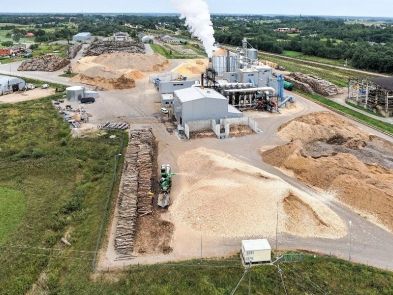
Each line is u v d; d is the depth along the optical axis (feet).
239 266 105.19
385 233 121.90
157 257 109.91
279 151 176.55
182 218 126.93
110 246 115.14
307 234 120.06
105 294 96.73
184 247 114.01
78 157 180.55
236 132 207.82
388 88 241.55
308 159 164.76
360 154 181.37
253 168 157.69
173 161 173.06
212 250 112.57
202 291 97.30
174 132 210.18
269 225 120.88
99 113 246.06
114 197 143.95
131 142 181.78
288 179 157.99
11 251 114.32
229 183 138.21
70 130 214.90
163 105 253.65
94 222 128.06
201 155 170.60
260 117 235.20
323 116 229.86
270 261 106.63
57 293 98.07
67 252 113.70
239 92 245.04
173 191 145.69
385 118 239.71
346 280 101.09
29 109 253.85
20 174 164.76
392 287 99.14
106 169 167.63
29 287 100.99
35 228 125.80
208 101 209.05
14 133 212.23
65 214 134.82
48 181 159.53
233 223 121.08
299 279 100.94
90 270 104.94
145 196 137.49
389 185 142.82
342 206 137.18
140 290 97.81
